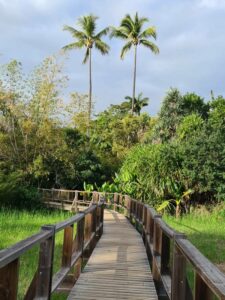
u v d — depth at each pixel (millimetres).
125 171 26266
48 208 29109
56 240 12680
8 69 32406
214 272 3141
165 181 23688
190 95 35375
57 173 34188
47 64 33750
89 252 9938
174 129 33594
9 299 3721
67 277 7645
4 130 32938
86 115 38344
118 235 13891
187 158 23719
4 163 31578
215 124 25531
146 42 47938
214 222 18594
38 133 33156
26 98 33500
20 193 28438
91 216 10273
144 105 61000
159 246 7305
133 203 17703
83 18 46844
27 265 9344
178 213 22938
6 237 13484
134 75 48812
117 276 8055
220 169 23469
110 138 43500
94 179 35562
